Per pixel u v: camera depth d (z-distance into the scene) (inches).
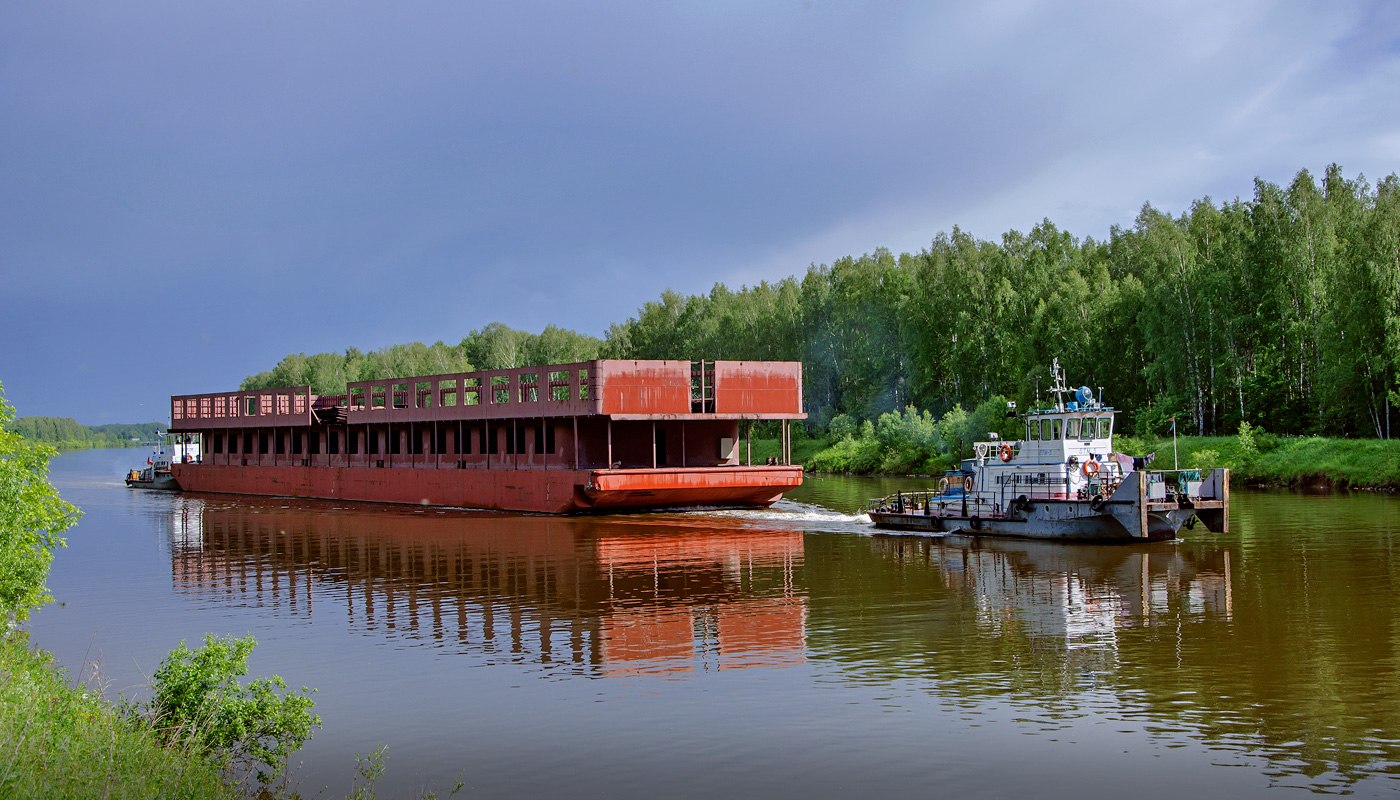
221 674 733.9
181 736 685.3
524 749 744.3
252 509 2829.7
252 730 711.1
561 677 928.9
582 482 2267.5
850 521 2107.5
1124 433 3609.7
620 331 6614.2
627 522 2166.6
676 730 776.9
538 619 1183.6
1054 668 919.7
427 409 2842.0
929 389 4416.8
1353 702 805.2
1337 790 642.8
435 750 745.6
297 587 1433.3
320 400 3420.3
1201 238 3826.3
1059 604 1195.9
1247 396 3225.9
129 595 1386.6
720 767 701.3
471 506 2669.8
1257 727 754.8
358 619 1203.2
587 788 671.1
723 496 2396.7
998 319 4045.3
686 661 976.9
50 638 1125.1
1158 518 1620.3
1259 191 3277.6
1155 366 3395.7
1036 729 760.3
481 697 871.7
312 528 2239.2
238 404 3752.5
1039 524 1711.4
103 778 589.0
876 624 1114.7
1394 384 2891.2
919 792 652.7
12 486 943.0
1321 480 2684.5
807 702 836.6
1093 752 712.4
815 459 4271.7
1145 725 764.0
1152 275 3563.0
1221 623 1078.4
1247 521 1946.4
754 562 1567.4
